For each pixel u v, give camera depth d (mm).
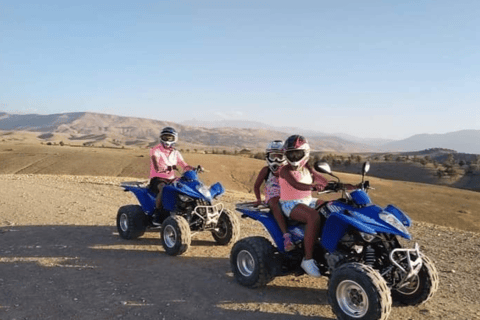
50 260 7121
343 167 181125
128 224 8594
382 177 165375
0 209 11766
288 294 5656
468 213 71375
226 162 109312
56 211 11625
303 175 5621
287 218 5730
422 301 5055
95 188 16062
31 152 128375
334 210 5016
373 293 4293
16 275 6305
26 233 9102
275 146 6035
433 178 161625
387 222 4641
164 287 5852
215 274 6434
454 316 4973
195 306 5195
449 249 8312
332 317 4922
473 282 6312
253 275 5691
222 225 8289
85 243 8320
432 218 67062
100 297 5465
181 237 7316
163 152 8539
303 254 5582
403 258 4742
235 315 4941
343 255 4957
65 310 5047
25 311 5004
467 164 198125
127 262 7062
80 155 122438
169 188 7996
